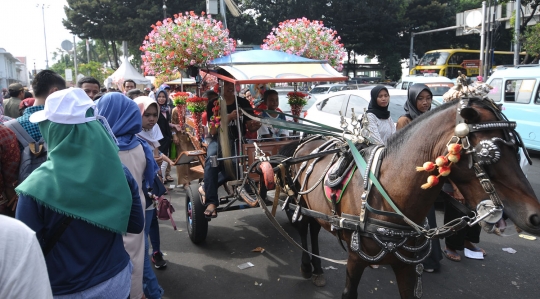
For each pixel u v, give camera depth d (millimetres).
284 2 28922
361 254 2537
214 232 5277
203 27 4156
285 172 3391
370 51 33312
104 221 1901
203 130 5023
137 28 25594
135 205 2201
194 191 4742
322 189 3025
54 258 1919
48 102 1924
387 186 2471
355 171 2721
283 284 3943
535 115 9109
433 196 2367
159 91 7438
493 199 2061
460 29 22688
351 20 30203
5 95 12305
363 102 7754
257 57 4230
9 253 1275
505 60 28891
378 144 2824
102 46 45688
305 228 3979
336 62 4762
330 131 3527
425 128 2363
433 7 31312
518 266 4254
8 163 2965
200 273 4195
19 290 1269
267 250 4719
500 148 2037
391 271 4191
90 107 2033
